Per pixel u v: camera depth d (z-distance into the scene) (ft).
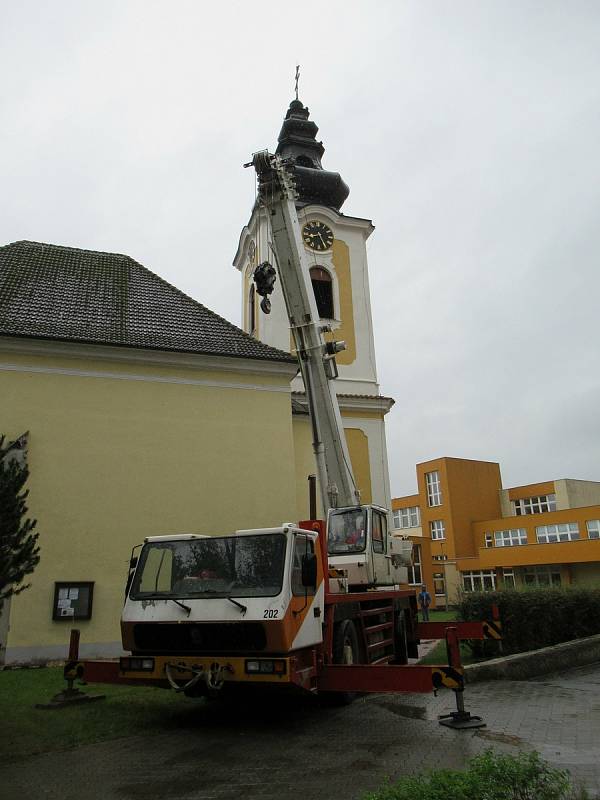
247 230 95.30
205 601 25.36
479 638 41.27
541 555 144.66
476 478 187.21
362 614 33.09
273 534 26.30
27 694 31.63
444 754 21.47
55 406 48.93
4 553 23.63
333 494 41.32
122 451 49.96
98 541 47.21
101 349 51.06
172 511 50.19
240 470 53.47
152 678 25.41
